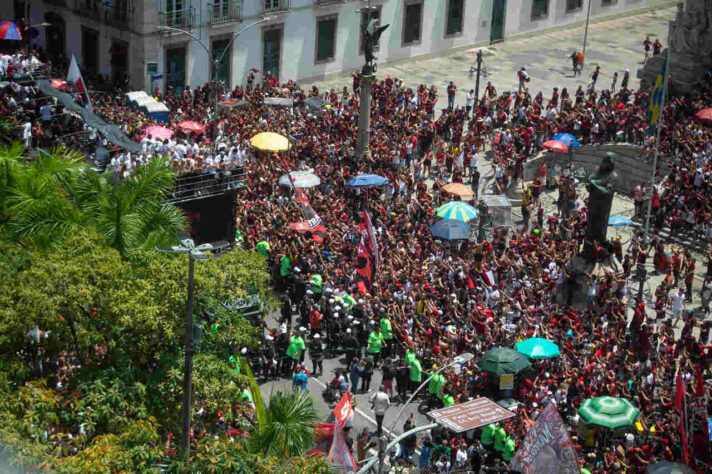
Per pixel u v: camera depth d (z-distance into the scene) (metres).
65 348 27.31
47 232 29.09
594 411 34.94
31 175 30.22
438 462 34.44
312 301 45.53
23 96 55.19
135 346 26.38
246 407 28.31
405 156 61.72
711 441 34.09
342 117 64.12
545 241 50.97
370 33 58.31
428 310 42.88
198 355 26.67
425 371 40.44
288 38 75.00
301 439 25.86
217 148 50.03
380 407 35.47
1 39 66.44
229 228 46.81
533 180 58.41
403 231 52.12
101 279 26.20
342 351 43.59
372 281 44.03
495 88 76.94
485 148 66.38
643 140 62.28
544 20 89.81
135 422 24.28
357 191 56.34
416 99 70.62
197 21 69.19
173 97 66.25
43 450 22.05
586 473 32.44
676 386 35.81
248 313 39.03
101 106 61.84
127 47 67.81
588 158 63.81
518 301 44.75
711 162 57.22
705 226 54.44
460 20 84.38
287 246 47.72
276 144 56.94
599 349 40.59
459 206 51.62
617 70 81.38
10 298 24.91
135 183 31.66
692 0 65.62
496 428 35.59
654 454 34.38
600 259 47.97
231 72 72.62
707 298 48.22
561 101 68.75
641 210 56.78
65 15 70.69
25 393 23.77
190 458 23.80
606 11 94.06
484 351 40.47
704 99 65.12
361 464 33.69
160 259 27.58
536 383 38.16
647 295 49.72
